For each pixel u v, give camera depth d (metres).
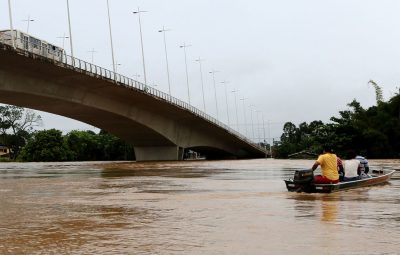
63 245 7.63
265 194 16.06
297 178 16.41
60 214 11.41
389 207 12.12
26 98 52.00
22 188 20.33
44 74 48.59
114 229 9.13
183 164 58.41
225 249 7.18
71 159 121.88
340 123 80.50
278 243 7.55
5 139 144.50
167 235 8.41
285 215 10.74
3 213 11.66
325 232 8.48
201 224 9.59
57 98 52.88
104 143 132.25
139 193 17.08
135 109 69.00
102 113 63.62
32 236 8.46
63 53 49.44
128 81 59.50
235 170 37.88
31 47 45.16
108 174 33.34
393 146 78.25
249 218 10.32
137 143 86.19
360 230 8.66
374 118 80.62
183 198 14.97
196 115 76.94
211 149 104.56
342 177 18.52
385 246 7.23
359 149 78.50
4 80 45.38
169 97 71.25
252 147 110.56
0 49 40.00
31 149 119.31
